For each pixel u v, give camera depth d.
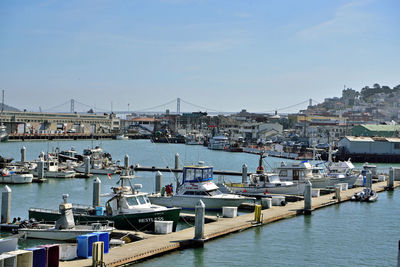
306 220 55.09
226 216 54.06
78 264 34.38
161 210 47.28
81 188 81.38
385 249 43.94
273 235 47.75
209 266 37.97
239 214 59.91
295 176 75.25
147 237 43.66
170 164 138.25
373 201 68.62
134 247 39.97
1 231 47.12
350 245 45.03
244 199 60.91
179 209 48.41
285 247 43.78
